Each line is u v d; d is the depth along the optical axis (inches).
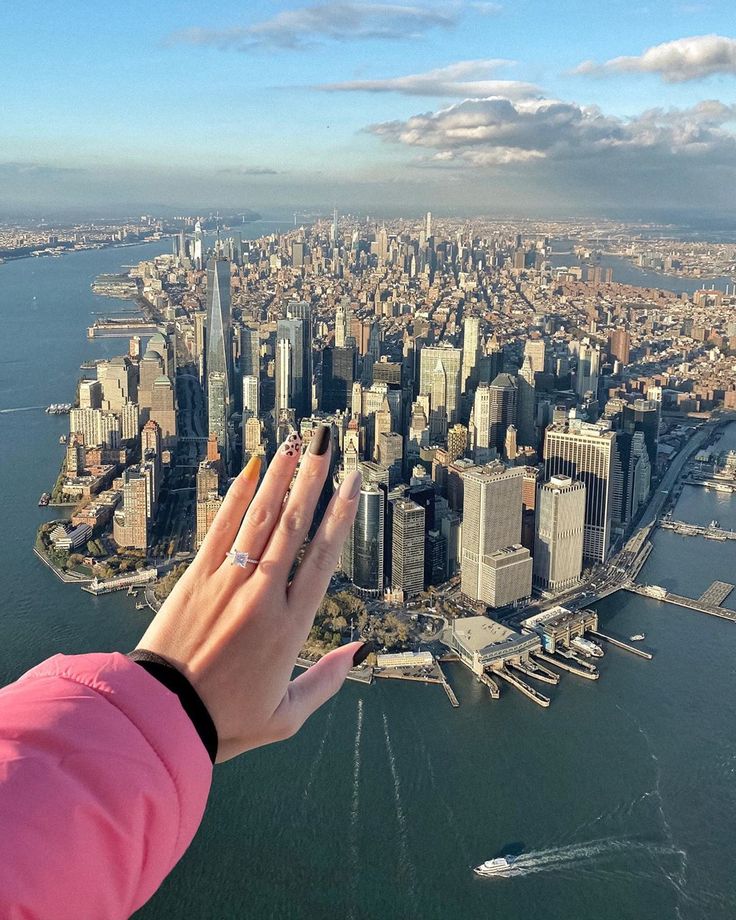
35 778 27.4
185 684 37.3
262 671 38.9
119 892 28.1
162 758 31.3
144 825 29.4
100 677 32.7
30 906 25.5
